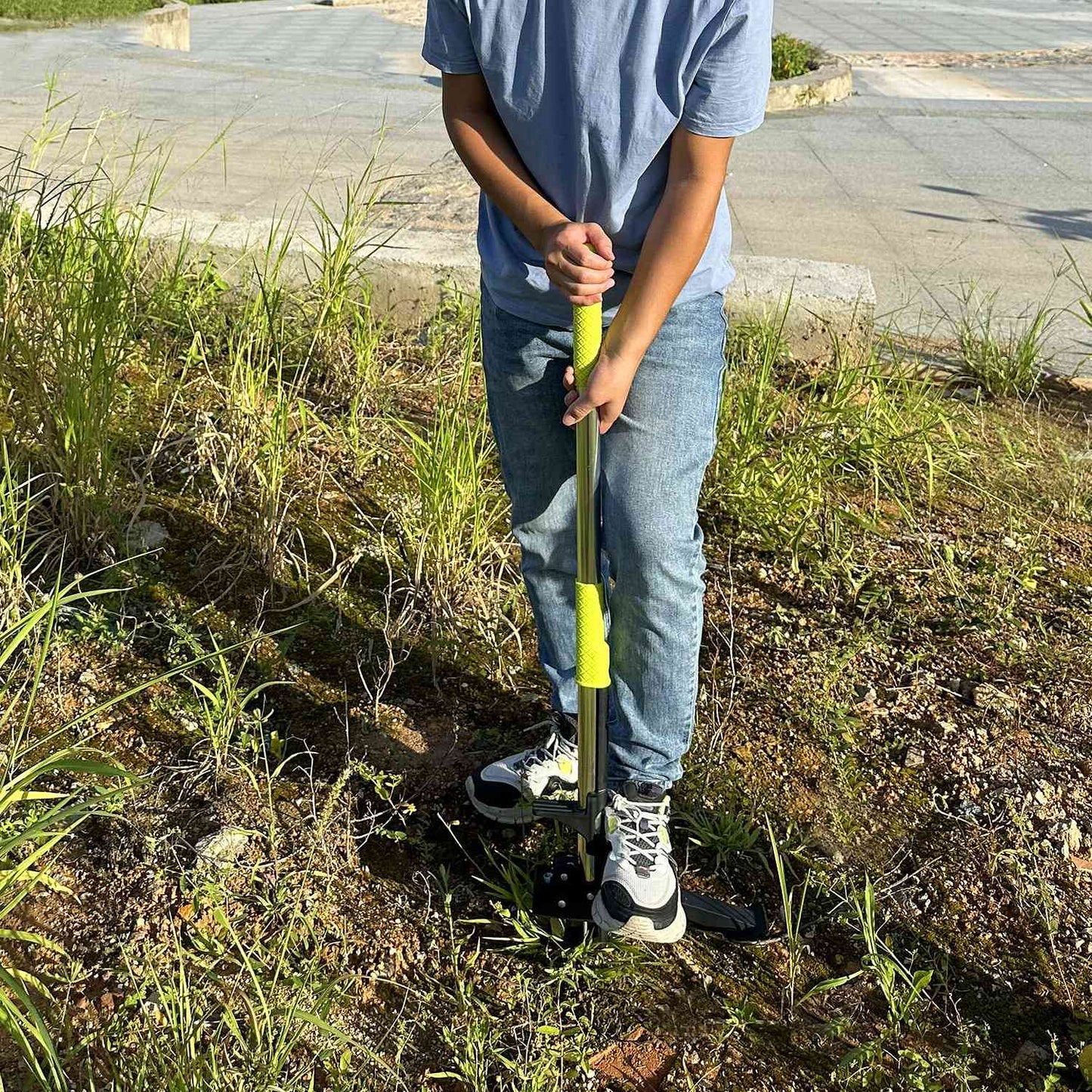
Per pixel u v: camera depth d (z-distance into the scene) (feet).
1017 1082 6.63
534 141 6.28
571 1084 6.54
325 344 13.34
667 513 6.68
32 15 42.55
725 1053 6.73
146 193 17.46
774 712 9.16
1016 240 20.24
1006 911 7.60
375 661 9.49
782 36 39.63
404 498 11.19
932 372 14.49
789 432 12.46
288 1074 6.41
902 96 35.83
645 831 7.11
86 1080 6.33
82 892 7.41
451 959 7.16
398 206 16.84
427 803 8.23
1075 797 8.45
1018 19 61.77
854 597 10.49
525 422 7.09
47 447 10.27
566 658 7.82
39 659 8.11
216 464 11.38
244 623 9.73
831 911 7.54
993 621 10.18
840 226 20.77
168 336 13.51
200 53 44.04
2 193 13.28
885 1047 6.77
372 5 67.15
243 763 8.23
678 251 6.03
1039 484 12.26
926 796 8.45
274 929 7.25
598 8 5.72
